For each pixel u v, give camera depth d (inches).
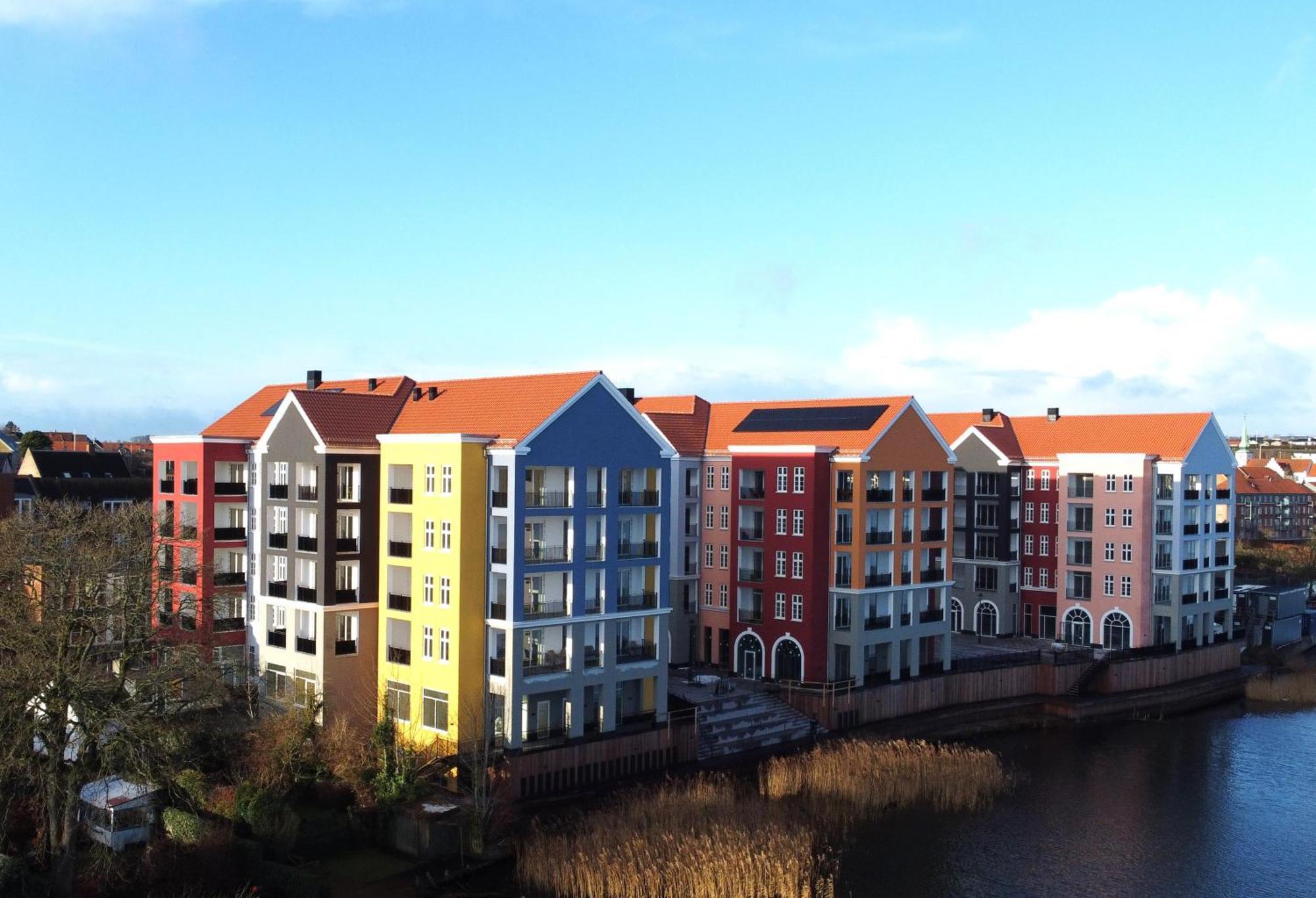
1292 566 4822.8
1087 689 3068.4
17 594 1691.7
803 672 2691.9
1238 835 2018.9
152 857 1637.6
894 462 2765.7
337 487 2223.2
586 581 2176.4
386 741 1937.7
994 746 2657.5
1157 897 1733.5
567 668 2134.6
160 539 2162.9
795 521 2736.2
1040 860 1873.8
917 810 2121.1
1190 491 3334.2
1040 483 3540.8
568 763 2057.1
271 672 2336.4
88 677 1562.5
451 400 2362.2
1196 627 3383.4
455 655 2059.5
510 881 1721.2
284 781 1847.9
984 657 3078.2
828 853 1879.9
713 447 3002.0
